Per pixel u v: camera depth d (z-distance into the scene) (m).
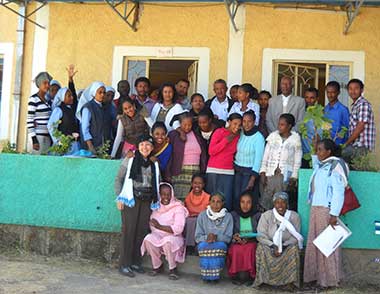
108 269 6.25
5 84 8.56
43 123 7.33
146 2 8.28
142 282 5.79
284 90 6.93
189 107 7.45
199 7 8.22
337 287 5.83
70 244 6.68
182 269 6.29
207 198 6.38
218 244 5.90
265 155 6.37
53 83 7.62
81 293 5.22
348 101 7.95
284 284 5.75
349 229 6.10
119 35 8.38
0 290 5.14
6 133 8.49
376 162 7.73
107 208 6.62
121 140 6.84
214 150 6.37
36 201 6.77
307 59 7.96
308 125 6.70
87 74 8.41
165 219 6.17
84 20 8.45
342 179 5.80
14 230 6.83
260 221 5.98
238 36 8.09
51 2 8.46
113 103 7.28
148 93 7.60
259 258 5.81
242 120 6.42
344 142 6.69
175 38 8.26
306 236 6.11
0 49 8.60
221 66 8.12
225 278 6.17
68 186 6.71
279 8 8.03
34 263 6.22
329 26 7.95
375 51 7.87
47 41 8.49
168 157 6.43
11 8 8.59
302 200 6.14
